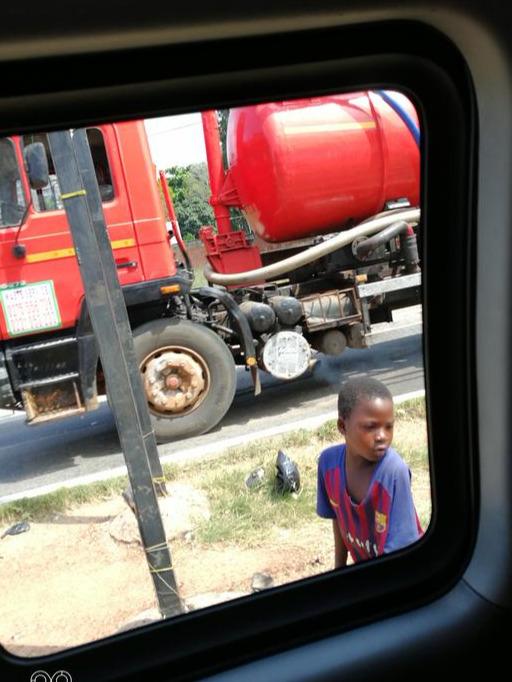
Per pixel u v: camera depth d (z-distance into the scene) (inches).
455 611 61.7
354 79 52.6
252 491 161.5
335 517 82.8
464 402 63.2
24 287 217.0
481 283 59.4
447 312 61.9
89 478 209.6
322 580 62.2
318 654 58.3
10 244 215.9
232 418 249.9
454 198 58.9
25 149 189.0
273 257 288.7
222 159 272.8
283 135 243.6
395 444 134.7
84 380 221.5
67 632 109.3
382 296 281.7
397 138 249.3
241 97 50.8
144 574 130.3
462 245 60.0
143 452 112.1
